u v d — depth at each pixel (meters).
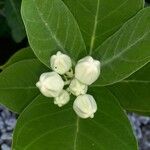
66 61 0.23
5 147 0.35
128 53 0.23
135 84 0.26
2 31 0.40
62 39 0.24
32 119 0.24
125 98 0.26
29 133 0.24
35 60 0.25
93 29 0.26
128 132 0.24
